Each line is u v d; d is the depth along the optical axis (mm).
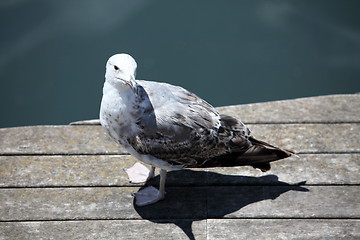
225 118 9617
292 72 19266
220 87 18984
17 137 11008
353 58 19594
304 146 10688
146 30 20578
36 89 19344
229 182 9969
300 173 10117
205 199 9664
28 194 9781
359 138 10828
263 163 9469
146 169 10227
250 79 19344
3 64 19609
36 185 9938
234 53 19859
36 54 20031
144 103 8984
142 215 9391
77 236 9047
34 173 10180
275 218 9305
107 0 21562
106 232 9109
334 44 20094
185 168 10195
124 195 9773
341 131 11016
